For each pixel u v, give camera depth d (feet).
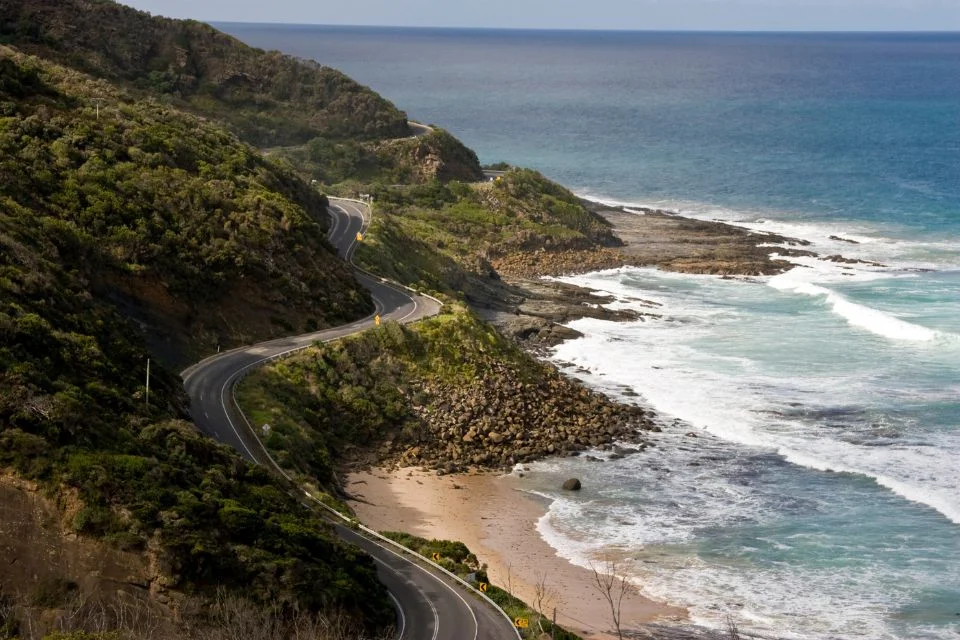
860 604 151.94
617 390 240.32
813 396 235.40
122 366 168.25
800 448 207.10
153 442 142.92
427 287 282.97
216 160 280.72
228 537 126.72
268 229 248.73
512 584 154.10
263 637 111.04
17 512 120.57
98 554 118.21
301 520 142.72
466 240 376.48
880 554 166.20
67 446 127.54
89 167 237.86
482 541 168.45
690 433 215.92
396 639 126.82
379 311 252.83
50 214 216.74
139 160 254.27
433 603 138.10
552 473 196.95
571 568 160.86
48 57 427.33
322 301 244.01
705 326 291.38
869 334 282.15
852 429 216.54
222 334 223.51
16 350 144.77
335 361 218.38
